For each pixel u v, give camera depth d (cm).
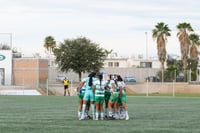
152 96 6569
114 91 2527
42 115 2777
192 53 11812
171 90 7888
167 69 10231
